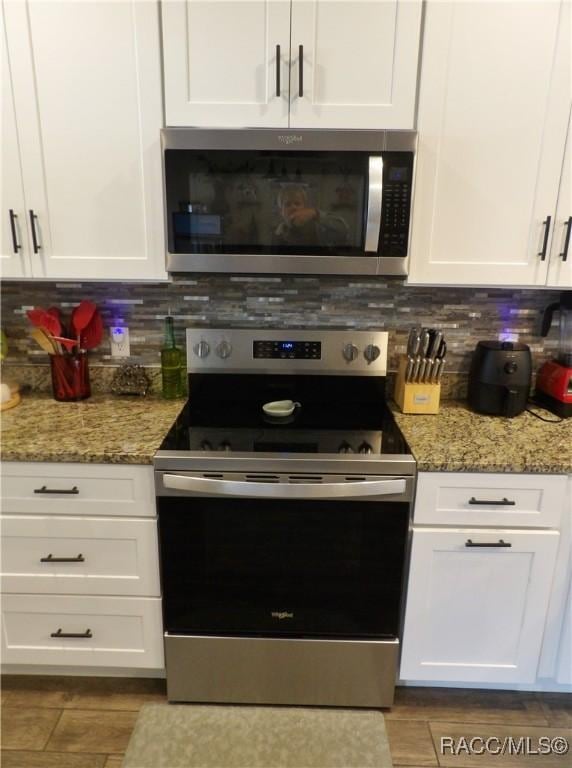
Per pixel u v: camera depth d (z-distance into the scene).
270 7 1.53
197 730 1.72
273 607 1.72
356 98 1.60
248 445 1.66
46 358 2.11
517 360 1.85
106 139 1.65
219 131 1.58
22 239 1.73
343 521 1.63
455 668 1.79
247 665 1.77
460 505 1.63
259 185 1.61
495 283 1.73
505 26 1.54
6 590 1.75
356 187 1.61
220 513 1.63
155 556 1.70
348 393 2.03
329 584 1.69
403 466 1.57
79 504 1.66
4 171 1.67
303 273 1.68
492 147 1.63
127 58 1.59
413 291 2.04
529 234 1.69
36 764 1.63
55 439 1.68
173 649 1.76
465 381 2.11
